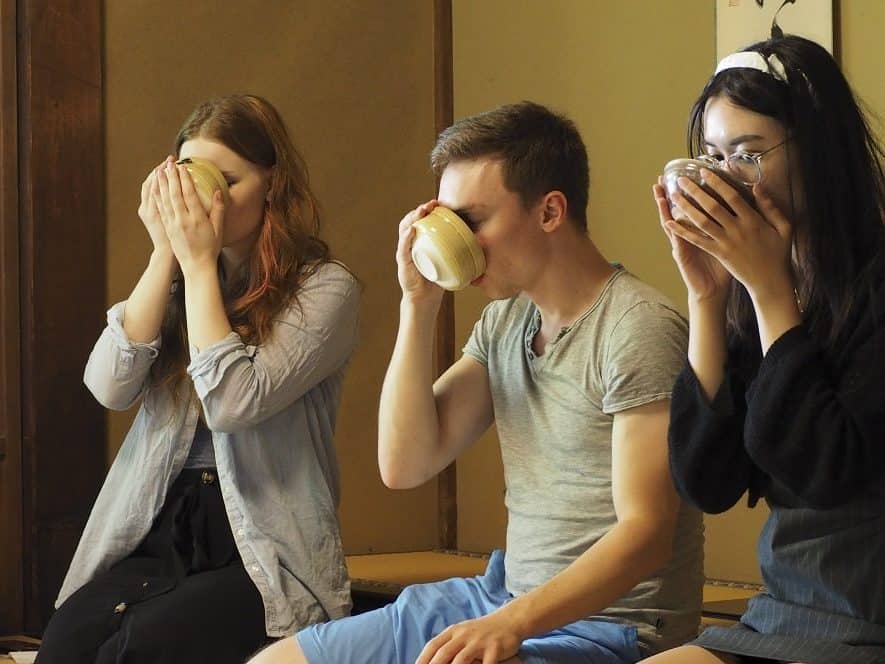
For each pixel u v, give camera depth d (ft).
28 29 16.78
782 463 7.60
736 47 17.72
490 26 20.59
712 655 8.05
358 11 20.25
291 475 12.28
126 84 17.84
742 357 8.57
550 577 9.66
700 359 8.46
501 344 10.42
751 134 7.92
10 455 16.70
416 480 10.51
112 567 12.39
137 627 11.32
